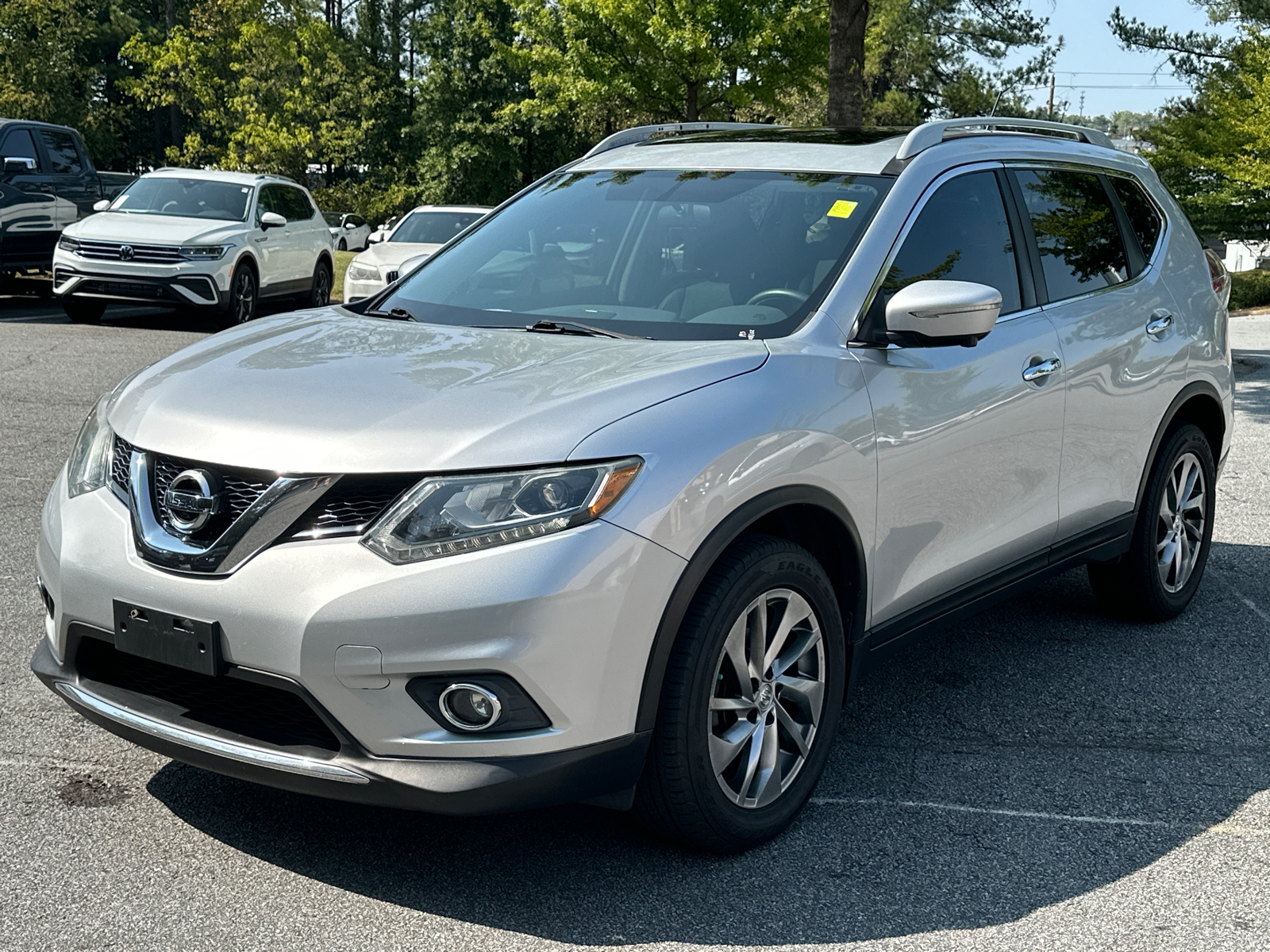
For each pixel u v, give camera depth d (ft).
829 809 11.19
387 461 8.84
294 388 9.95
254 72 129.18
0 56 135.95
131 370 35.27
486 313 12.35
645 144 15.37
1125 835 10.81
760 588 9.92
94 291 45.47
